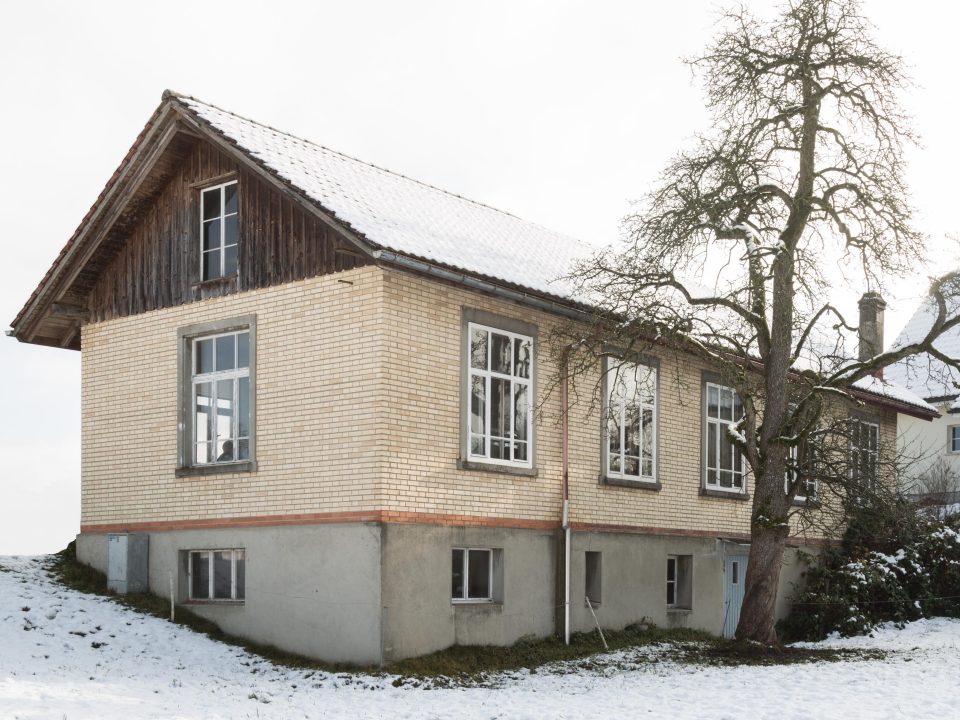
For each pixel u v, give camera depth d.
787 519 18.23
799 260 18.25
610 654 17.42
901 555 24.72
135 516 18.09
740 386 18.22
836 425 19.45
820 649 19.00
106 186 18.20
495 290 16.30
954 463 38.59
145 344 18.38
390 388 15.30
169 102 17.22
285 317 16.50
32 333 19.97
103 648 15.12
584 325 18.59
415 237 16.23
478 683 14.48
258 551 16.27
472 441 16.56
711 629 21.47
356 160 20.62
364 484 15.16
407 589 15.12
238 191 17.47
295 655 15.55
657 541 20.23
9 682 12.34
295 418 16.14
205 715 11.27
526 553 17.27
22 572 18.52
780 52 18.08
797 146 18.11
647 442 20.38
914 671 15.65
